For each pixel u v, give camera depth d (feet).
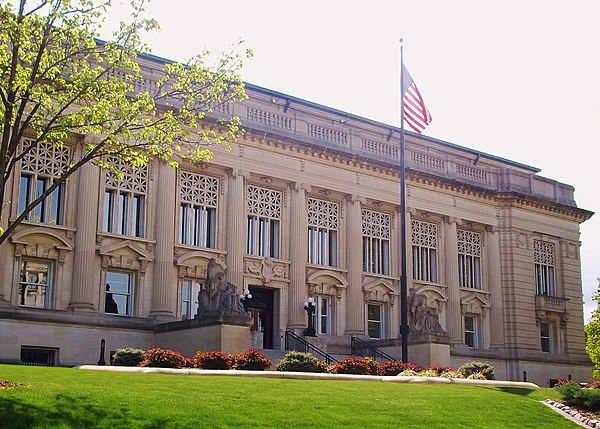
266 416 60.54
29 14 73.97
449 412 70.95
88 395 60.23
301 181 161.68
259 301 155.63
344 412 65.31
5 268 123.95
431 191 185.68
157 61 143.95
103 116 77.36
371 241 174.40
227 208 151.12
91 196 132.87
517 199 198.39
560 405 83.10
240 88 87.15
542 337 201.36
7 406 53.88
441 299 183.11
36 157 129.08
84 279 130.00
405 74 141.59
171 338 126.62
